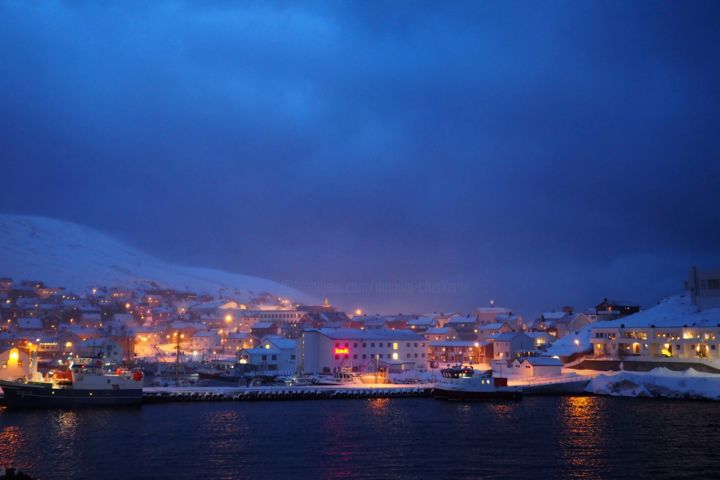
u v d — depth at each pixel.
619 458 80.50
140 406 125.50
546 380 153.38
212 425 103.19
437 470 74.56
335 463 77.62
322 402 135.00
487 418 111.88
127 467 75.12
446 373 146.12
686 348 163.75
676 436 94.38
